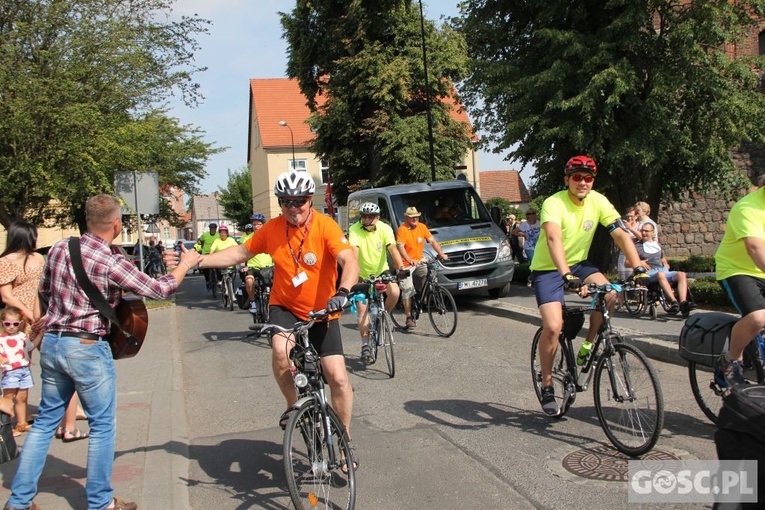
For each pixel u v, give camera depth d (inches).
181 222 1355.8
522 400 240.8
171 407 248.7
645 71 480.4
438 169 948.0
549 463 177.5
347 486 152.1
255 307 451.5
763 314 173.6
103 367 145.8
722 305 388.8
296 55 978.7
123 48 615.8
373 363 319.9
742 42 503.2
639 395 172.7
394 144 914.1
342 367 161.2
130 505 153.5
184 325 509.0
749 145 761.6
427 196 540.7
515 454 185.9
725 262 185.0
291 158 1948.8
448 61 919.0
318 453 147.5
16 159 562.9
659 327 344.2
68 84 565.0
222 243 597.6
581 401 234.5
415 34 930.7
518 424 212.8
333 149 1024.2
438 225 522.0
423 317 455.2
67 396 149.2
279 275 163.9
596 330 195.3
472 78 542.0
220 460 195.8
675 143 479.5
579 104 455.8
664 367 281.6
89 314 144.9
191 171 1173.7
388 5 903.1
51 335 145.1
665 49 486.3
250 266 458.6
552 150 517.0
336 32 928.3
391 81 903.1
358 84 930.7
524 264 625.6
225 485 175.8
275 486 173.6
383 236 326.0
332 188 1091.3
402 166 964.6
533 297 510.6
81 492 165.9
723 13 454.0
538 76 474.9
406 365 313.3
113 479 174.9
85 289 143.3
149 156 783.1
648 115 475.5
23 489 144.5
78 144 565.3
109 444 147.0
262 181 2017.7
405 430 215.0
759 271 180.7
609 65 460.4
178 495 163.3
